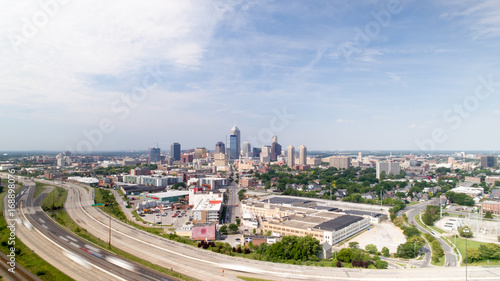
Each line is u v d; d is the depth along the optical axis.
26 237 160.50
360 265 134.25
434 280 118.62
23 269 119.88
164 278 112.12
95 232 181.38
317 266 132.62
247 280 114.12
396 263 144.00
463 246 172.00
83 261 128.00
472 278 121.31
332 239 175.75
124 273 116.12
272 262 136.62
